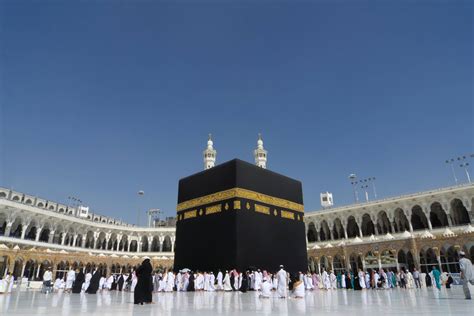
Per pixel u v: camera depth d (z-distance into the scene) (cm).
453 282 2925
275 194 2628
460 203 5378
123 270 5147
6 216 4681
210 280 2092
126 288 2645
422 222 5750
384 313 790
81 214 7350
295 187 2873
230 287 2036
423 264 4359
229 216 2303
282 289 1446
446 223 5378
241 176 2392
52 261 4000
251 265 2228
